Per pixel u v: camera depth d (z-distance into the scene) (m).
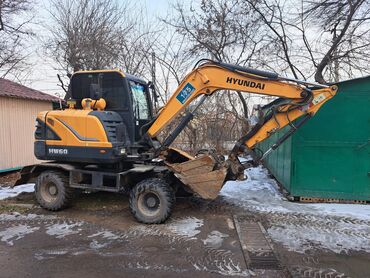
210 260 3.84
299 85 5.15
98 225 5.03
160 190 5.02
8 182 8.16
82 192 6.79
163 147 5.66
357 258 3.89
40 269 3.59
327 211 5.74
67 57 14.12
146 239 4.47
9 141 9.18
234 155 5.52
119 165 5.58
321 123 6.27
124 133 5.50
